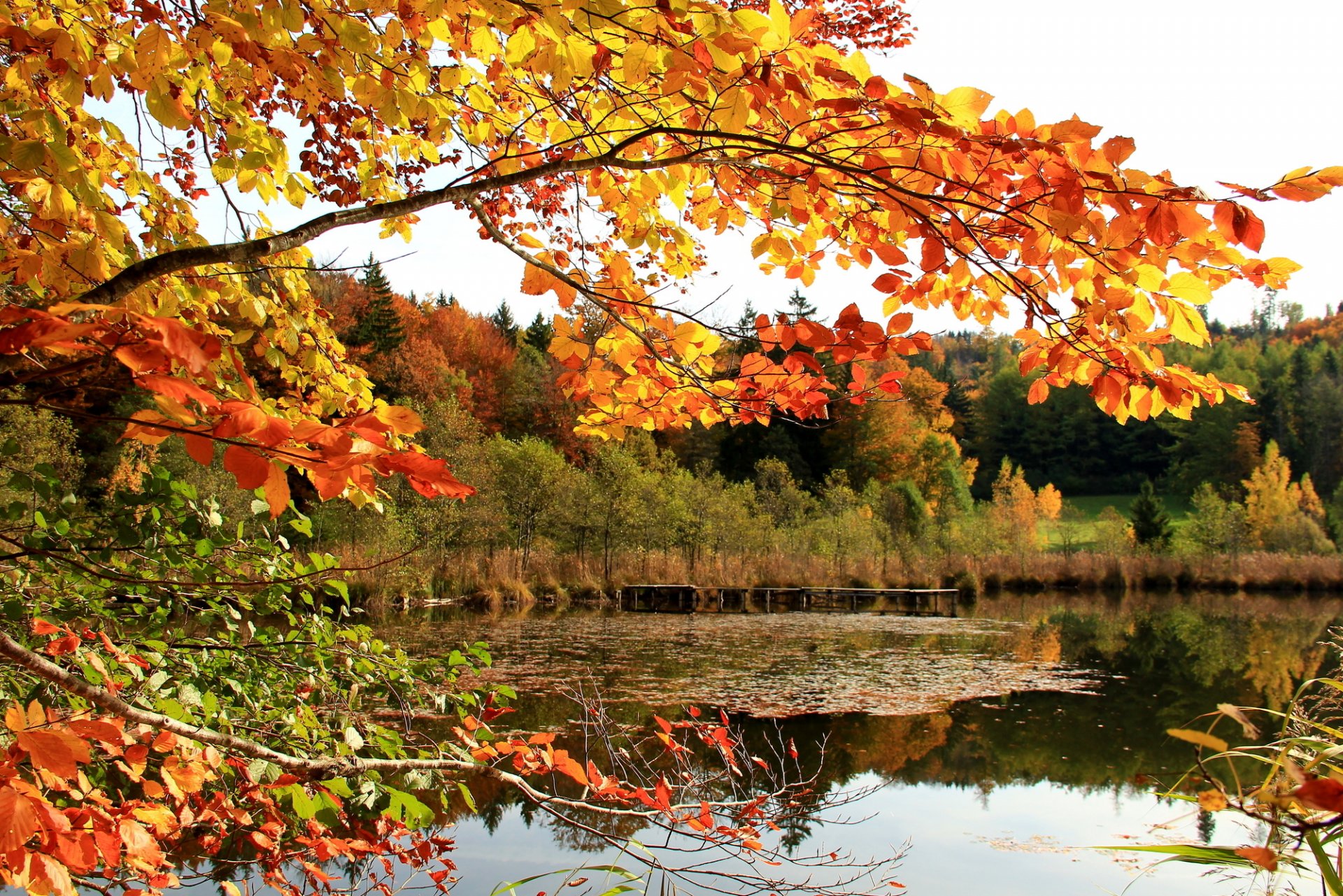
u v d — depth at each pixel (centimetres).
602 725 382
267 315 255
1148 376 174
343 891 292
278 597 284
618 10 141
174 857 292
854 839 623
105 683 209
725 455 4822
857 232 217
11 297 213
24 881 115
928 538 3344
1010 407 7456
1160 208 135
